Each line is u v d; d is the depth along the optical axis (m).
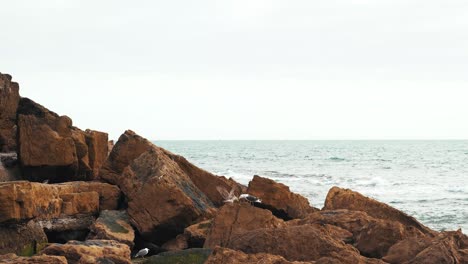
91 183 27.09
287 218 28.92
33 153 28.38
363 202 27.72
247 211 22.53
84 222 25.08
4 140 29.94
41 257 16.62
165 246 24.48
